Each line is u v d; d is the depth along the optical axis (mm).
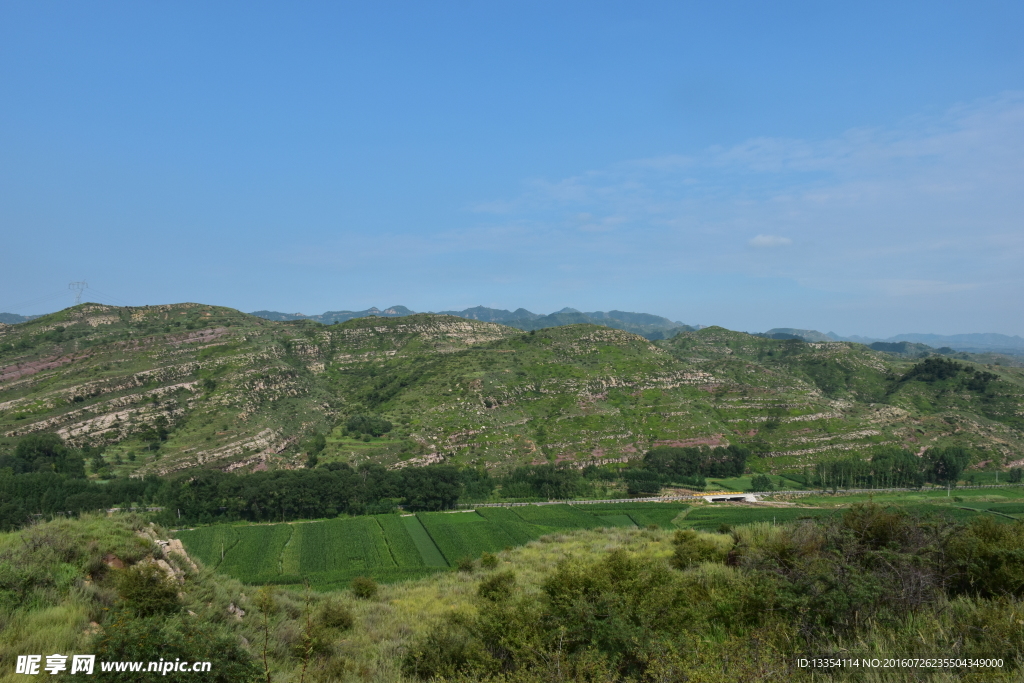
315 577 65688
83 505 82062
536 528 89500
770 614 12367
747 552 18953
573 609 12938
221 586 19969
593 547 34875
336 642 17391
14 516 72188
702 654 10219
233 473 103188
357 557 74688
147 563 16438
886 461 118312
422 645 15164
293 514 95000
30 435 106188
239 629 16391
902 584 12102
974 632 10195
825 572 12422
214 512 92625
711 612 13539
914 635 10367
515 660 12164
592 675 10594
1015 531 14086
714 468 126188
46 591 13945
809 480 117812
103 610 13508
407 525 90938
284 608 21141
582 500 110312
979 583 12812
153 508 89125
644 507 102062
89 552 16547
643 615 12648
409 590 30844
